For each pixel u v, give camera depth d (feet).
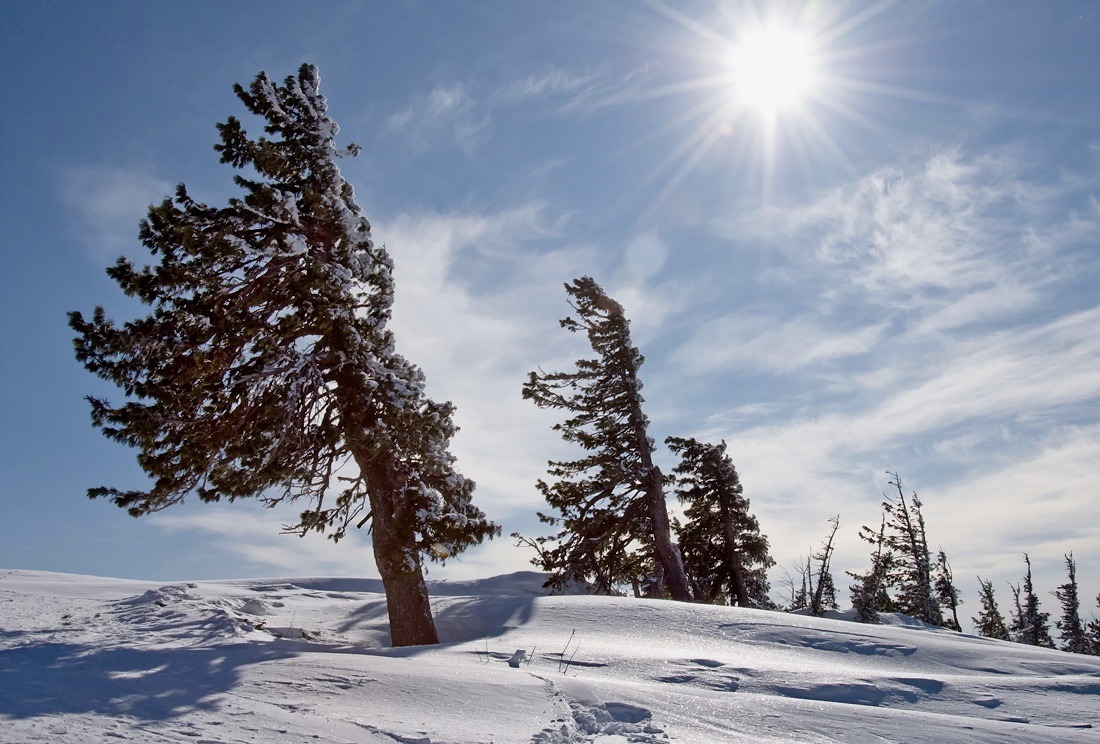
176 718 21.30
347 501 55.42
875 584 138.10
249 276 52.85
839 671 37.96
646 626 50.39
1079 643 171.42
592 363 108.06
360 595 74.84
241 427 50.11
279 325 52.16
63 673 26.03
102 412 47.47
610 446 107.14
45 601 52.90
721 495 120.37
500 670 32.27
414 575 51.60
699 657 38.75
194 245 48.62
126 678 25.85
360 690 26.48
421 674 29.30
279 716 22.44
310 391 52.44
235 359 51.19
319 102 59.00
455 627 55.88
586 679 31.83
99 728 19.71
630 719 26.30
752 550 120.37
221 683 25.99
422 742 21.17
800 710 28.76
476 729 22.97
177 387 48.01
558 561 102.68
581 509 103.71
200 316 49.57
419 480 53.47
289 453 51.65
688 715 27.02
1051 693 36.17
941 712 32.40
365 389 52.37
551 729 23.72
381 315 58.34
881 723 27.89
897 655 45.37
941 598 159.94
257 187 52.95
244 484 48.75
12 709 20.71
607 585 105.40
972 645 49.70
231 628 42.09
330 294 52.37
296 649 38.50
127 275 49.26
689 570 119.96
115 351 46.88
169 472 47.47
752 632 49.01
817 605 149.89
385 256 59.67
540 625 51.88
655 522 102.32
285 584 81.66
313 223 56.24
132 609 48.24
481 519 53.31
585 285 111.14
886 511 160.66
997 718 31.86
